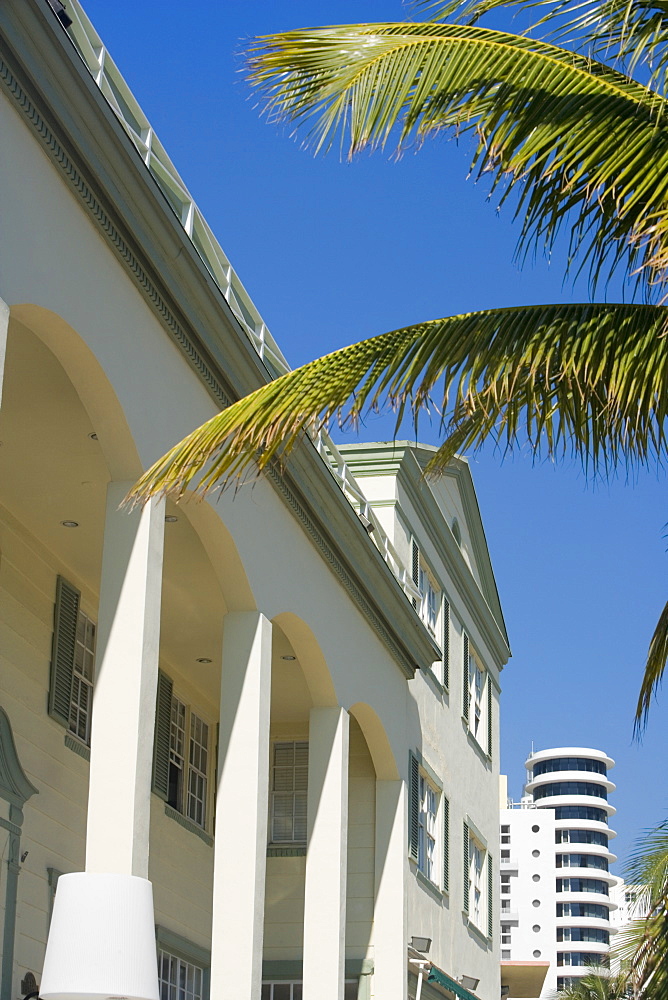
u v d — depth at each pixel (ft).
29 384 37.65
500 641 97.71
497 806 94.58
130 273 34.17
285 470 44.88
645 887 32.07
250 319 45.34
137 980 27.07
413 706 71.20
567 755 556.10
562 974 501.15
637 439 25.22
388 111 23.67
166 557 49.34
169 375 36.78
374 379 24.68
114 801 31.63
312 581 49.47
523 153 23.95
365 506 60.75
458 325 24.57
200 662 60.08
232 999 38.70
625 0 23.66
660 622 28.25
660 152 23.81
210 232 41.04
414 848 67.87
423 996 69.46
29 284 28.99
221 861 40.01
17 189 28.63
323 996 48.93
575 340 24.11
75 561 49.78
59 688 48.34
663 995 27.71
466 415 25.61
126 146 32.09
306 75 23.76
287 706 65.98
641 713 28.48
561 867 529.04
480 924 86.17
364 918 62.54
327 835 50.65
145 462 34.71
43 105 29.30
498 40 24.32
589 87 24.06
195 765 63.41
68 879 27.78
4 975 43.01
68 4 33.01
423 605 78.33
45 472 43.27
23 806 45.44
